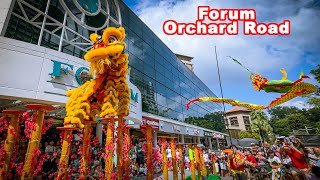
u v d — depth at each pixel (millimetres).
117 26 15703
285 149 6480
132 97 11430
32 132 3213
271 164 7508
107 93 4180
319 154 6008
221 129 48469
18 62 7367
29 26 9711
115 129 4258
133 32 21469
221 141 43406
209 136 36562
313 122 36344
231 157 7434
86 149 4289
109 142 3867
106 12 14656
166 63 29266
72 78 8688
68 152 3672
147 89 21625
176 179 6336
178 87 31719
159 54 27438
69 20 11852
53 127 12602
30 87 7398
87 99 4090
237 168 7207
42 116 3336
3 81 6887
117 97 4305
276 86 4059
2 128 3547
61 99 8078
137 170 9375
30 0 9977
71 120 3711
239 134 42344
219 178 9070
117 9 16250
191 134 29281
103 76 4285
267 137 39438
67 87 8391
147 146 5109
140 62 21469
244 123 56594
